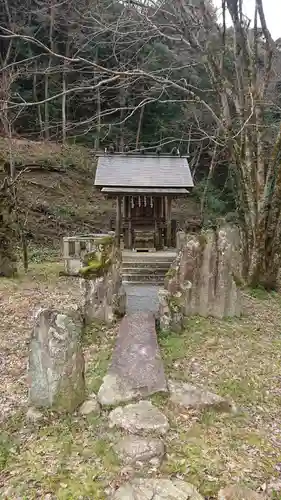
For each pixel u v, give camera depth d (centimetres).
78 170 2098
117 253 707
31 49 2045
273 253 964
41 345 399
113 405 405
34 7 1739
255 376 512
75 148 2234
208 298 718
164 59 1593
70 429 375
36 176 1909
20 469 320
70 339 402
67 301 805
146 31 938
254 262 952
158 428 364
